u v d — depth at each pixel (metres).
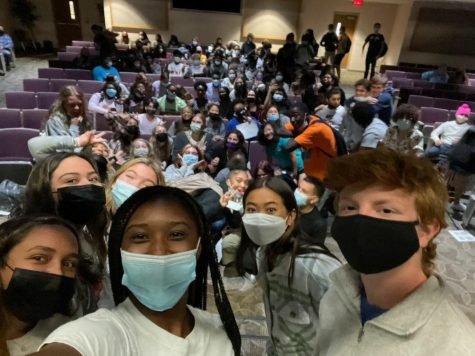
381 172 0.67
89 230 1.35
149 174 1.54
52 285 0.89
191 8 13.22
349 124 3.87
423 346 0.63
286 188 1.26
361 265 0.71
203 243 0.85
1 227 0.91
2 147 4.09
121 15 13.20
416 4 11.81
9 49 10.21
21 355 0.91
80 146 2.07
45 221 0.92
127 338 0.69
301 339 1.26
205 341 0.80
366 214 0.70
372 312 0.78
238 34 13.62
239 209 2.55
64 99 3.02
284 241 1.26
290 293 1.24
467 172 3.84
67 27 14.04
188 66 9.29
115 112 4.98
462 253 3.46
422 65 12.36
